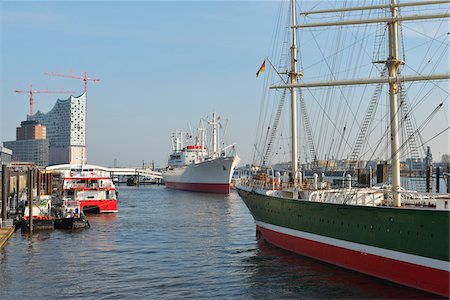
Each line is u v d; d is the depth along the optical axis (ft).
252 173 149.48
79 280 81.61
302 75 119.75
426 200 85.46
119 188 521.24
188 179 404.77
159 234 135.64
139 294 73.10
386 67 86.02
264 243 117.19
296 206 96.63
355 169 106.01
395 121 81.66
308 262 92.38
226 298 70.95
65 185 194.18
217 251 107.86
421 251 67.26
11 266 92.22
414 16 81.20
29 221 136.46
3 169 134.62
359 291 72.43
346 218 81.25
